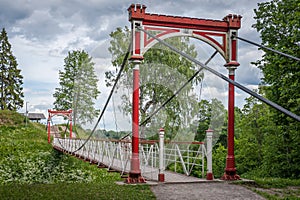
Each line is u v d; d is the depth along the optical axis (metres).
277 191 7.24
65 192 6.60
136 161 7.62
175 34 8.12
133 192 6.66
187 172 9.01
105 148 10.04
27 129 35.44
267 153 15.55
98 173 17.22
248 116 19.83
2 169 17.56
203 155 8.73
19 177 16.66
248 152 19.56
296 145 13.75
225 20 8.64
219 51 8.55
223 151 21.09
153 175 8.73
